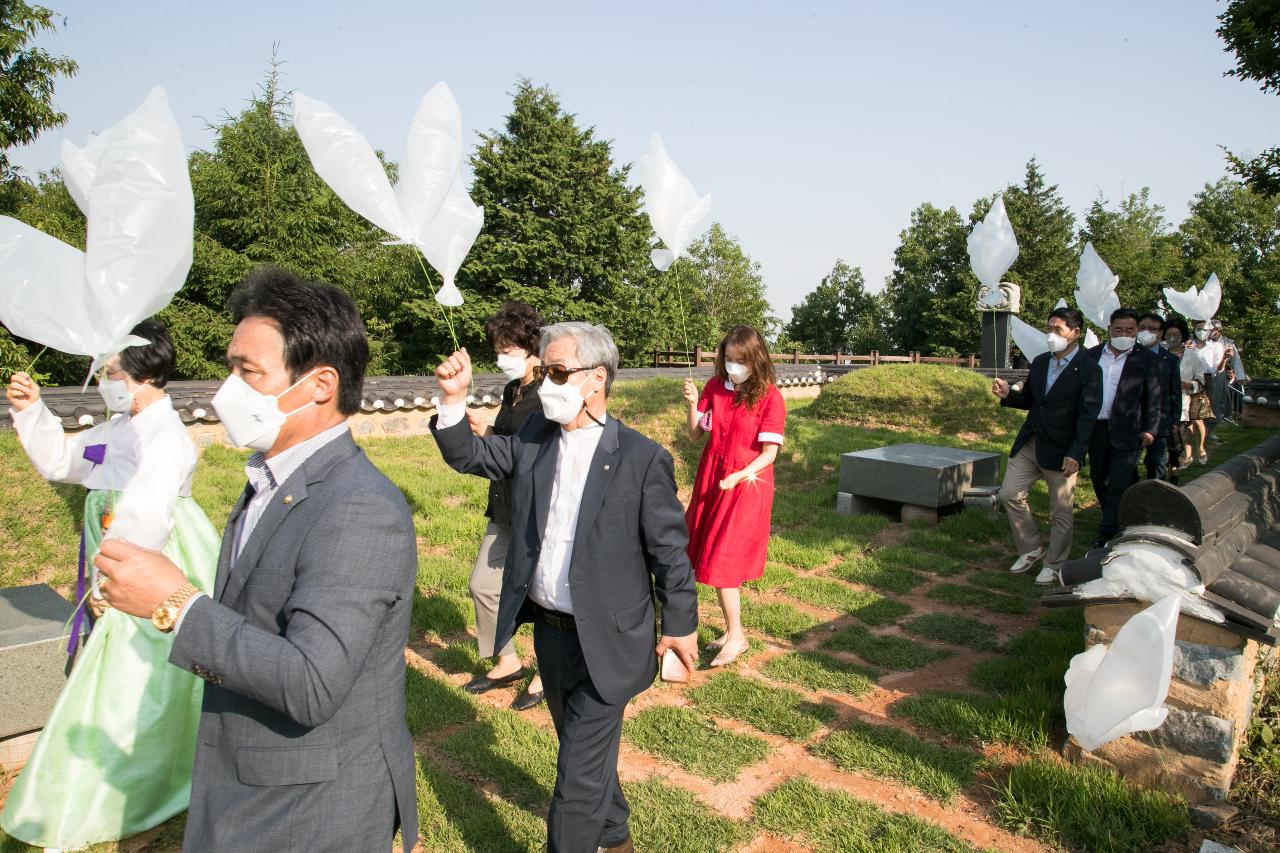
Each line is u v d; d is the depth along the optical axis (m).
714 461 4.62
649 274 33.50
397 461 9.21
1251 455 5.02
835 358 25.38
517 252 29.36
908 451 8.69
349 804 1.62
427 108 2.55
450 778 3.32
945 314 47.84
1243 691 3.39
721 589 4.50
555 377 2.55
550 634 2.64
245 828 1.58
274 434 1.63
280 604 1.60
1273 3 11.66
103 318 1.98
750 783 3.40
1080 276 8.38
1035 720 3.77
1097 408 5.73
